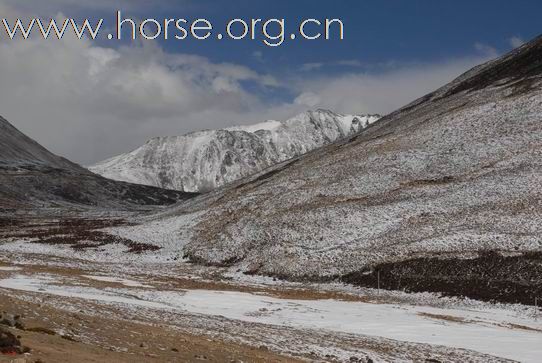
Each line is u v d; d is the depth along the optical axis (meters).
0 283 44.25
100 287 49.12
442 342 35.41
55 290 43.03
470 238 63.38
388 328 39.53
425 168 87.19
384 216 76.00
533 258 56.22
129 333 23.64
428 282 58.00
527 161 79.38
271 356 24.64
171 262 82.50
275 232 80.94
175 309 40.59
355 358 27.31
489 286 54.59
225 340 27.58
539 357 31.61
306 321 41.16
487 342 35.69
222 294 52.09
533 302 50.75
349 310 47.12
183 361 19.64
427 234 67.81
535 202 67.75
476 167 82.50
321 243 74.19
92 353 17.42
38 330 19.38
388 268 62.34
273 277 69.06
